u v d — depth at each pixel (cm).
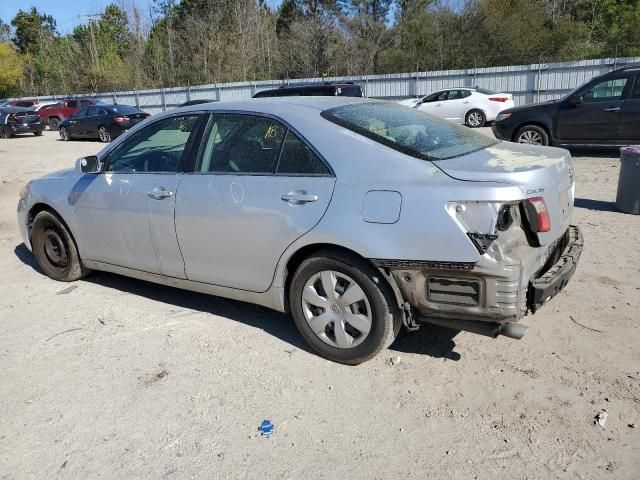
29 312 474
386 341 349
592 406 316
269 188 370
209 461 286
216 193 394
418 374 355
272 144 379
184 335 420
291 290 378
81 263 523
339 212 339
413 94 2903
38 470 285
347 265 345
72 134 2344
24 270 587
